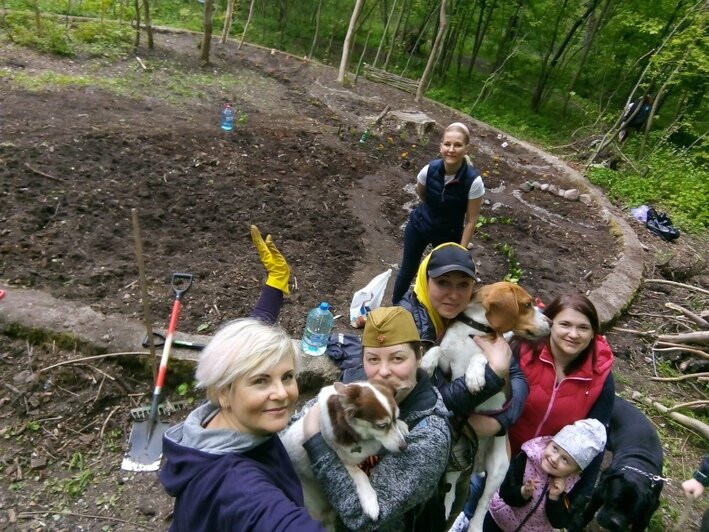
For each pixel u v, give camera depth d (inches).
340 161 319.9
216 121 334.6
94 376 140.6
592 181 405.7
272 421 57.1
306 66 514.0
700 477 116.4
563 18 674.2
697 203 389.7
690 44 423.5
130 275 177.9
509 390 84.6
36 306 150.5
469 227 156.8
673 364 210.8
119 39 442.6
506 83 743.7
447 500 89.4
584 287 249.1
